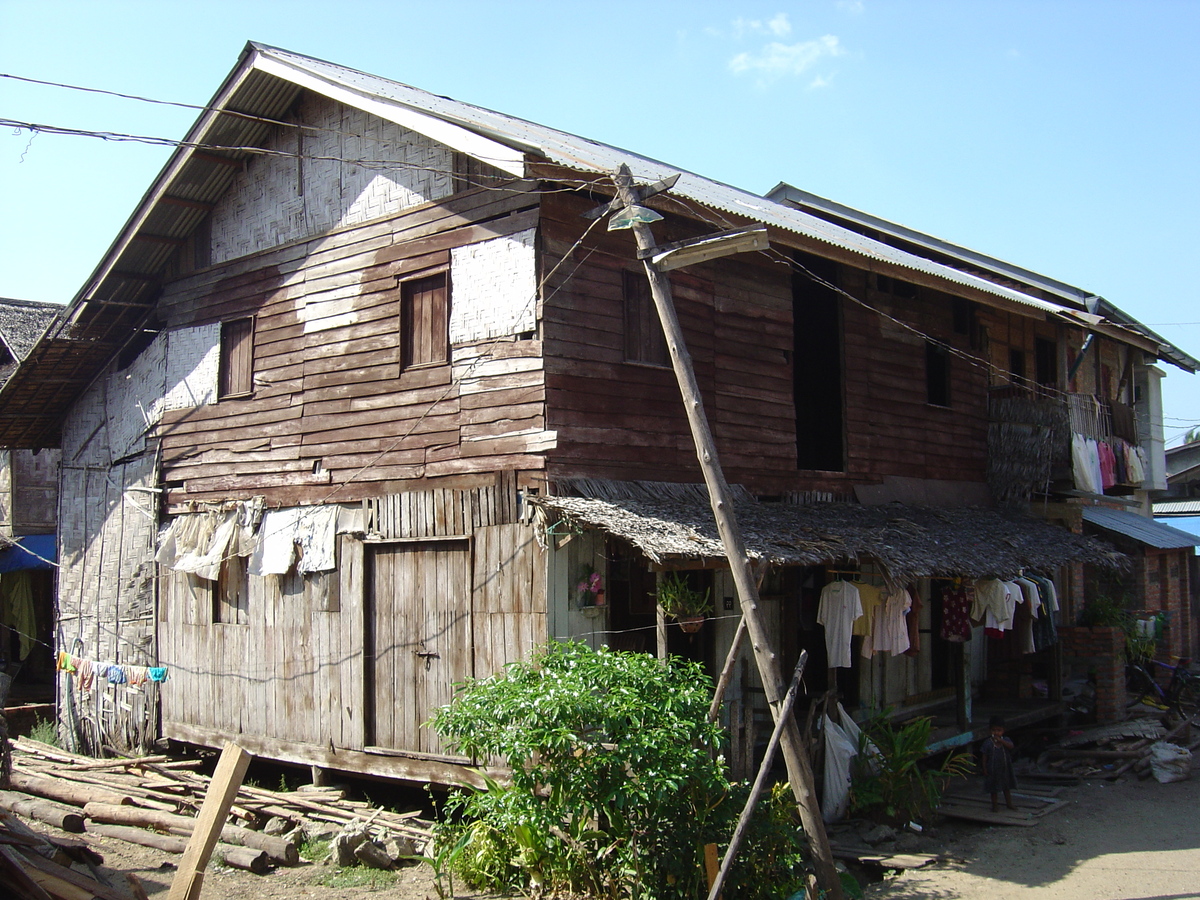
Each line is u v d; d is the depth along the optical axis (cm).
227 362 1339
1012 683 1652
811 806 759
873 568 1250
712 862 717
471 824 883
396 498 1119
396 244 1152
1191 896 864
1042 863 971
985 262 1920
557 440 1002
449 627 1061
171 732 1341
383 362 1150
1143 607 2102
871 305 1458
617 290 1098
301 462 1223
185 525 1348
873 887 910
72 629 1539
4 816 866
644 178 1134
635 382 1102
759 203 1608
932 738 1283
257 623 1252
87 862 882
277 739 1210
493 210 1063
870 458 1420
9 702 1784
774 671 771
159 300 1429
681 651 1173
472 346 1070
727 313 1235
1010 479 1656
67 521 1576
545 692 735
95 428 1538
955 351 1533
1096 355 2120
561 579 995
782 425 1294
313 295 1234
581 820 768
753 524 1039
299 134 1268
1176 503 3088
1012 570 1228
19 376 1465
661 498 1085
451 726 766
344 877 892
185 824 1005
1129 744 1473
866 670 1319
